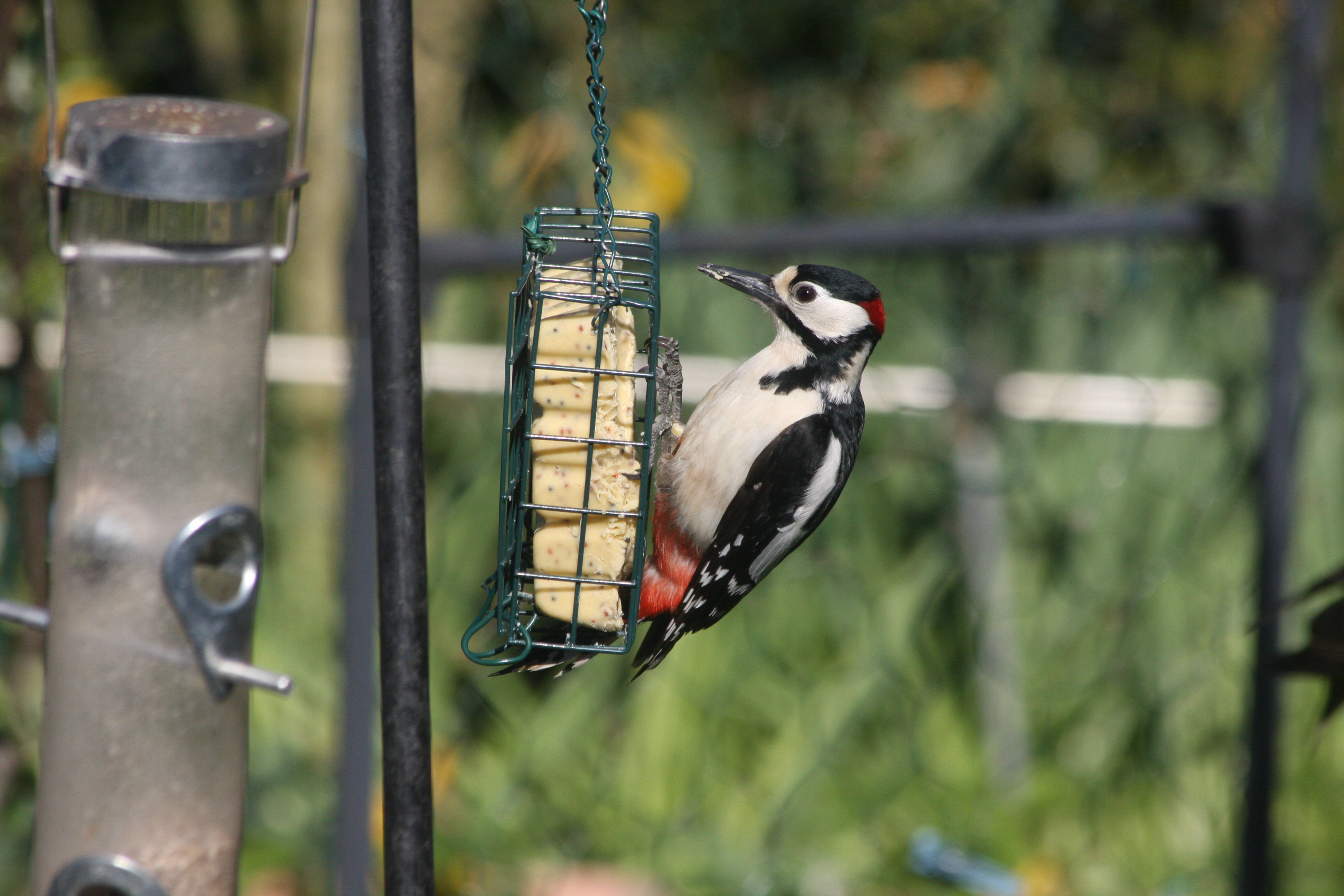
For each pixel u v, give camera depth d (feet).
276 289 40.19
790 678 36.19
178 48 44.19
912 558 38.27
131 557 18.65
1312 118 32.07
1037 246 31.78
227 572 18.94
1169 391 40.06
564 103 41.32
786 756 34.88
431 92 41.47
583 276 20.18
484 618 20.33
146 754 18.95
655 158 39.29
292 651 36.17
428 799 16.53
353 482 28.86
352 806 29.22
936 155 46.62
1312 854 34.99
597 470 20.17
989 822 34.88
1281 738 32.09
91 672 18.85
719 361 38.09
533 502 20.15
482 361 38.06
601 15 18.80
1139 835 35.45
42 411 28.43
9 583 32.27
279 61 42.06
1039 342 42.70
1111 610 38.58
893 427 39.96
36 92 27.84
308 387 39.06
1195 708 37.06
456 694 35.73
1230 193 46.70
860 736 36.42
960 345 42.52
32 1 27.27
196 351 18.57
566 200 40.83
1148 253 42.34
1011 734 36.52
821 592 37.47
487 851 32.71
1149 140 47.32
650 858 33.09
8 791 30.73
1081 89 46.57
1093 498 39.65
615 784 34.12
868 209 46.68
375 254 16.11
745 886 32.68
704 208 43.37
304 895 32.24
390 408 16.21
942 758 36.32
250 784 33.50
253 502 19.04
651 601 24.43
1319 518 39.75
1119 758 36.88
